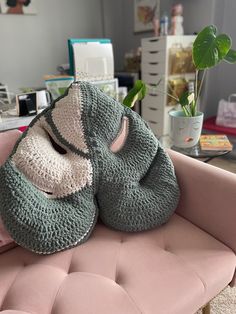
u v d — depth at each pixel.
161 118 2.40
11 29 2.66
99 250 0.84
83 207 0.86
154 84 2.38
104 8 3.18
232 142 2.09
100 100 0.93
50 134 0.94
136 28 3.15
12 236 0.77
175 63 2.22
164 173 0.96
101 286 0.71
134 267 0.76
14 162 0.82
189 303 0.69
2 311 0.63
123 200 0.89
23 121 1.27
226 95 2.56
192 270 0.75
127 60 2.96
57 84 1.59
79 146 0.90
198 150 1.37
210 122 2.30
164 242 0.87
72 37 3.06
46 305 0.67
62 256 0.82
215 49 1.18
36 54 2.88
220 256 0.80
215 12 2.29
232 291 1.14
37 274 0.75
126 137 0.98
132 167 0.93
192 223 0.96
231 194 0.82
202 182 0.90
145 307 0.65
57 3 2.85
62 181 0.85
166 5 2.68
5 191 0.76
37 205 0.78
